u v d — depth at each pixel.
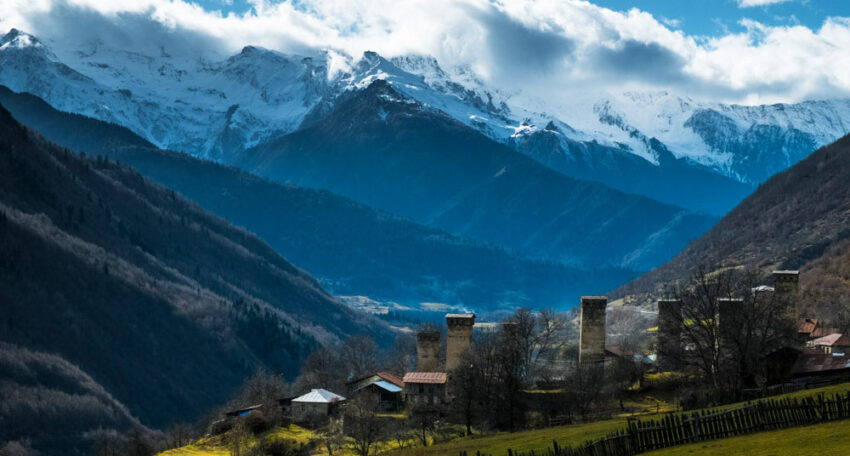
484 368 150.38
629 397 146.00
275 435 160.50
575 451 91.88
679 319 151.50
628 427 91.44
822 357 132.88
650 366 163.12
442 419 152.75
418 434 143.62
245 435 160.50
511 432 133.88
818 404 86.00
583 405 141.12
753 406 88.12
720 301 143.00
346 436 150.38
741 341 131.88
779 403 89.62
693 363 139.00
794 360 133.00
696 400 128.88
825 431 81.06
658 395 145.50
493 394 144.88
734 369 131.75
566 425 129.50
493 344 161.62
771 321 138.50
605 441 91.19
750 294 151.12
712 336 136.12
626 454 90.12
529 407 146.00
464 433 141.38
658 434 89.88
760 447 79.94
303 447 150.38
